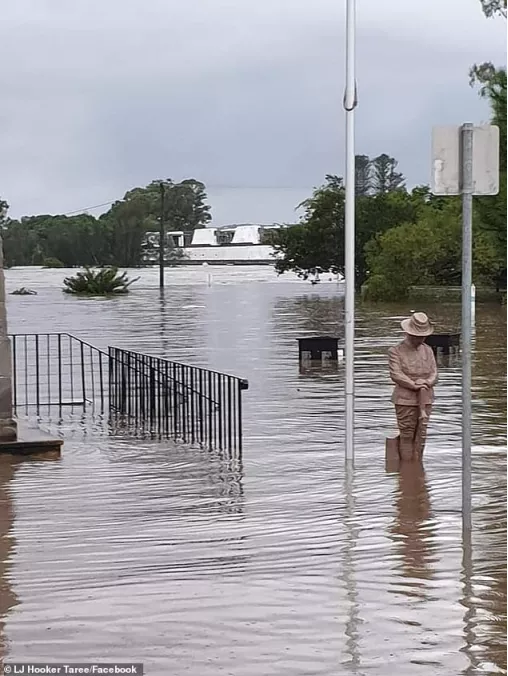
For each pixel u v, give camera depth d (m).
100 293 74.56
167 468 13.62
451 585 8.07
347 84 13.71
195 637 7.04
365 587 8.06
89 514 10.90
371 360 28.91
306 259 75.50
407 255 59.81
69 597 7.95
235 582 8.26
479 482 12.30
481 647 6.80
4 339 14.92
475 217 17.69
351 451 13.60
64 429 17.47
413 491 11.79
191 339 36.97
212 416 17.05
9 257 104.06
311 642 6.92
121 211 103.88
